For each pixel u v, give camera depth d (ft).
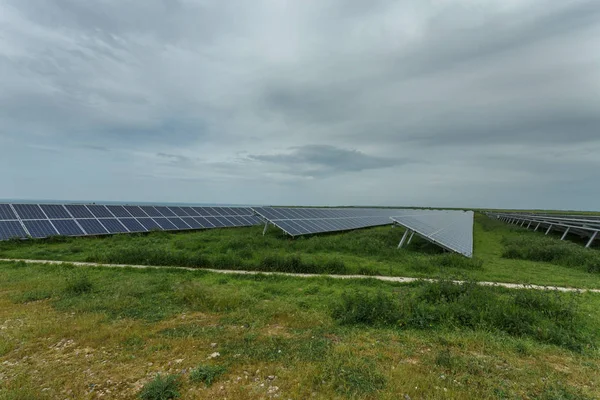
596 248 81.71
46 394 17.07
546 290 34.73
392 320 28.30
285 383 18.34
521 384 18.62
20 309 30.22
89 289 36.60
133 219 92.58
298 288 39.99
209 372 19.08
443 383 18.44
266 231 95.40
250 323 27.86
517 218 183.21
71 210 85.46
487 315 28.50
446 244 64.39
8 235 66.08
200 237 80.59
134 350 22.45
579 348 23.61
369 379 18.63
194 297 33.60
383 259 59.77
